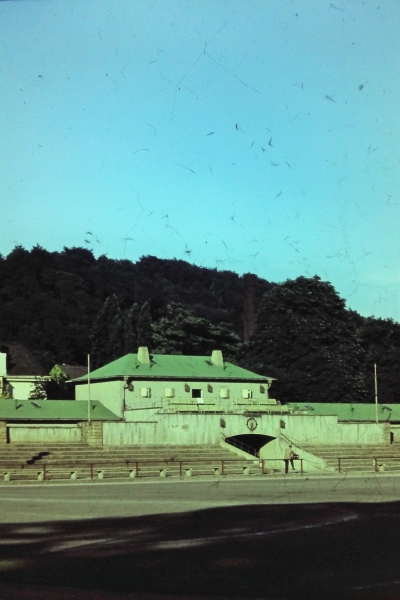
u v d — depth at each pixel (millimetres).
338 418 88812
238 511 37281
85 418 77000
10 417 72750
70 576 22188
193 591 20516
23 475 57500
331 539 28828
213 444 75375
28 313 144375
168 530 30766
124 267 197125
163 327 126375
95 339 128375
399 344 118375
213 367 88625
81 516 35094
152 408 76688
